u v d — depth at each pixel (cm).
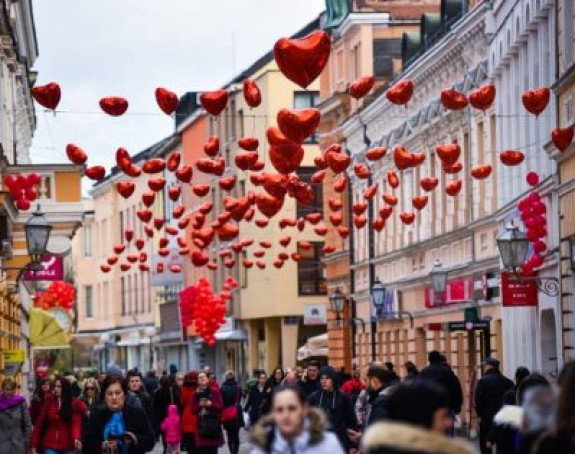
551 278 4734
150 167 4534
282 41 3084
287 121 3456
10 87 6388
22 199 5038
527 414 1561
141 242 6256
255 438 1711
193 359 11944
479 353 6041
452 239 6469
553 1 4966
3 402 3425
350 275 8462
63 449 3394
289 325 10350
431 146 6869
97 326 15038
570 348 4766
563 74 4719
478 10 5941
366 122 7956
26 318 7525
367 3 8419
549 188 4984
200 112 11562
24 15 7025
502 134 5784
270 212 4584
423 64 6775
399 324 7450
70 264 11931
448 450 1354
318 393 2983
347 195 8500
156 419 5128
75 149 4231
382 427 1368
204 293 10081
